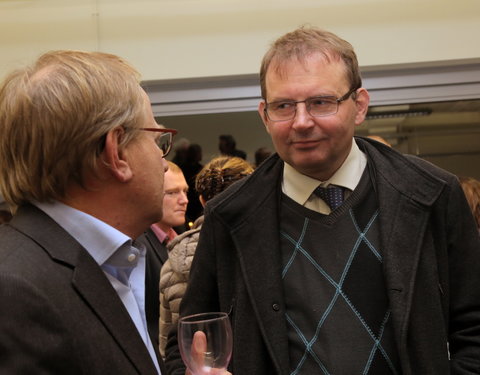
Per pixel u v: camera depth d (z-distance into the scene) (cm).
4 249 79
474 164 299
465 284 124
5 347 68
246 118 301
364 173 128
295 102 118
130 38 283
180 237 185
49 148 84
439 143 300
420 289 118
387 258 117
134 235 97
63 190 87
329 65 118
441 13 278
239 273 128
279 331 118
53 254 81
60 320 74
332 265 120
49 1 283
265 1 281
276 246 125
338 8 279
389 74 296
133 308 96
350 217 123
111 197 91
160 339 187
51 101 83
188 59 283
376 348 113
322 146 118
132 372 82
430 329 116
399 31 279
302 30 126
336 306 117
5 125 85
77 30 282
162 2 282
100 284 85
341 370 111
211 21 282
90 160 86
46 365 71
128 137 90
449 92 296
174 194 249
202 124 303
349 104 120
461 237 125
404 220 121
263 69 126
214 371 99
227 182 186
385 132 302
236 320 125
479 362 117
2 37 282
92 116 85
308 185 125
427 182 123
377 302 117
